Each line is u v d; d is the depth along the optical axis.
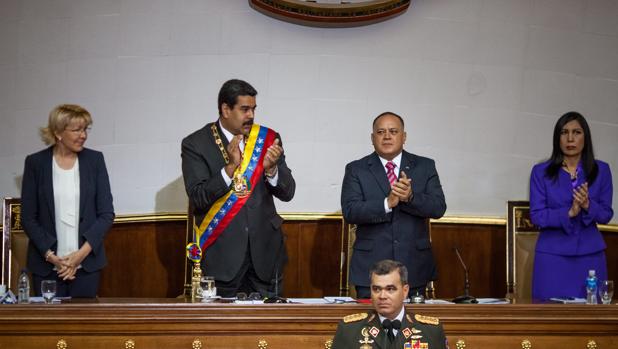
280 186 9.48
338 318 8.11
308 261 12.19
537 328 8.36
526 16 12.49
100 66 11.94
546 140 12.49
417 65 12.41
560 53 12.54
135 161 11.99
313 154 12.30
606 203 9.84
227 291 9.26
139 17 12.02
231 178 9.12
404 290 7.19
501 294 12.38
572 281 9.67
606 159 12.51
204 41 12.13
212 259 9.31
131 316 7.98
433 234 12.34
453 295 12.33
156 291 11.93
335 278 12.21
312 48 12.30
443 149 12.41
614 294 12.40
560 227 9.70
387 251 9.30
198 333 8.08
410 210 9.25
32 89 11.79
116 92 11.97
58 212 9.39
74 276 9.26
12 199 10.44
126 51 11.99
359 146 12.35
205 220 9.38
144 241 11.91
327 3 12.16
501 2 12.47
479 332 8.30
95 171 9.61
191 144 9.58
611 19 12.53
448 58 12.42
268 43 12.23
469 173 12.44
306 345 8.13
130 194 11.94
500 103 12.51
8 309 7.88
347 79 12.34
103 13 11.95
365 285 9.28
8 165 11.69
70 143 9.34
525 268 11.13
